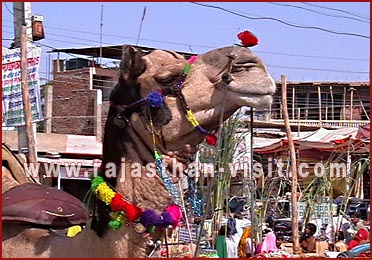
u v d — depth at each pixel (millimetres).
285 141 16062
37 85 11477
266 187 13961
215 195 12078
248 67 3715
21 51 10664
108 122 3959
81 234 3988
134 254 3801
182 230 9047
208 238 12188
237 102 3688
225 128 11812
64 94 24703
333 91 32344
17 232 4203
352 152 15508
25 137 11172
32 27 11172
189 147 3875
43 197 4309
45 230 4199
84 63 25500
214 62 3791
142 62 3875
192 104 3766
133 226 3787
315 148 15984
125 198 3836
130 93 3875
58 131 24609
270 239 11633
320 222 14156
